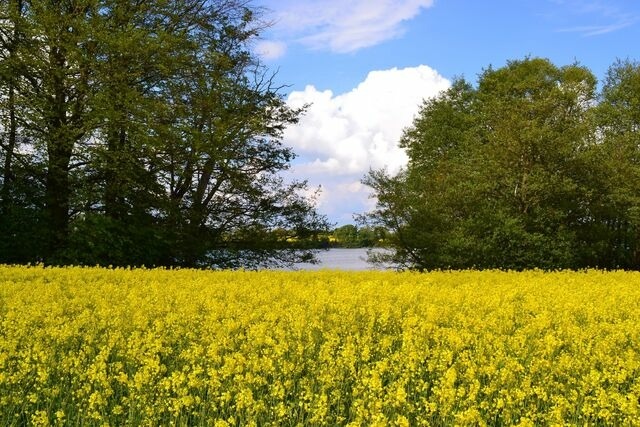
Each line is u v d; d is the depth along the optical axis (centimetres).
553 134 3634
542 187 3553
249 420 752
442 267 3556
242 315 1277
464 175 3853
